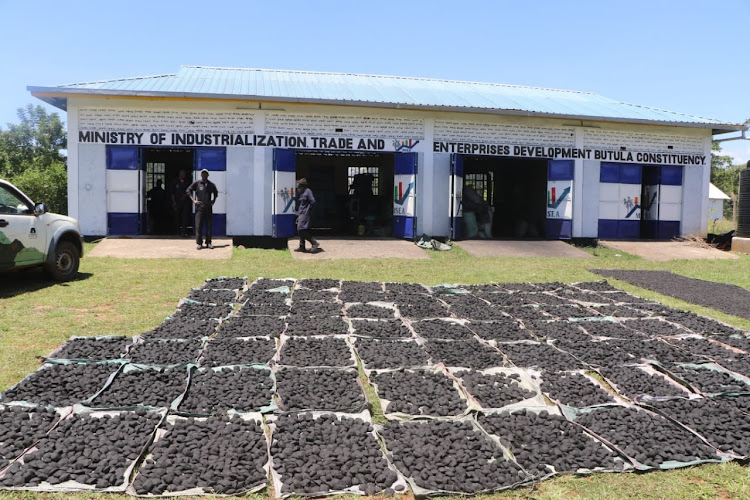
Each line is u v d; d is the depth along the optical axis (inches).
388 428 172.2
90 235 611.8
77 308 318.7
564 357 248.7
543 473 150.3
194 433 164.1
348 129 648.4
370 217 752.3
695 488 146.3
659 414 189.9
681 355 254.1
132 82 628.7
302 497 137.3
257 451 155.5
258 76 730.8
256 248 605.3
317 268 494.3
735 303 379.9
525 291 413.7
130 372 211.8
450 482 143.3
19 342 249.0
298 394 197.3
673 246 705.0
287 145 636.7
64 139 1453.0
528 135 696.4
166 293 365.4
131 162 613.9
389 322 299.4
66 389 193.9
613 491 143.6
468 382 213.0
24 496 132.6
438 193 672.4
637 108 793.6
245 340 258.1
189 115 620.1
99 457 148.9
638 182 740.0
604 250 667.4
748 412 194.7
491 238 721.6
